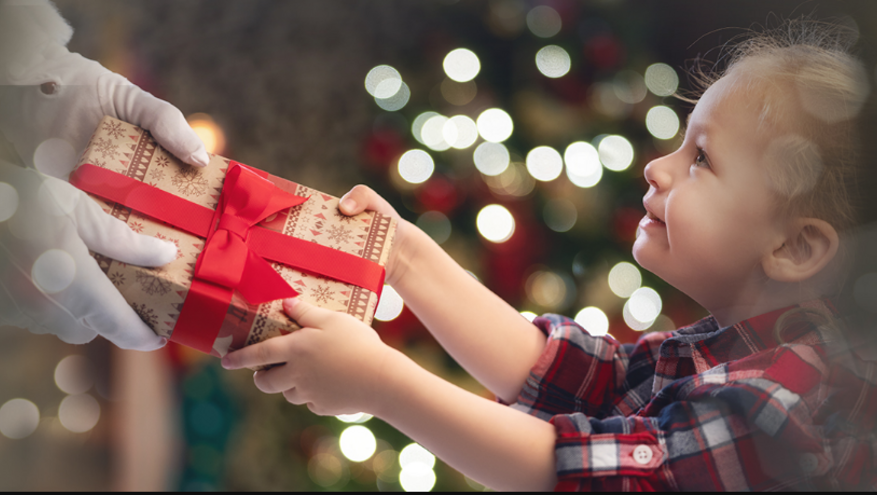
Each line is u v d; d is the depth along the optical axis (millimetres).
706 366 968
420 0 1610
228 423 1412
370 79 1497
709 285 985
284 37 1591
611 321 1414
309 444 1370
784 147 953
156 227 940
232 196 949
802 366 909
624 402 1021
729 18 1568
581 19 1459
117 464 1480
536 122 1392
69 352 1547
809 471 882
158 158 963
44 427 1480
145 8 1567
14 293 905
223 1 1591
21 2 958
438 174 1413
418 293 1031
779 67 979
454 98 1496
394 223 992
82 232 902
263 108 1535
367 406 919
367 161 1458
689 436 897
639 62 1479
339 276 958
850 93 963
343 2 1631
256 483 1364
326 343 911
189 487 1386
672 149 1416
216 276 917
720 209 965
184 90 1534
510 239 1400
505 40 1510
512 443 908
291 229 968
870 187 952
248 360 915
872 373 912
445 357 1354
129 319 917
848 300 955
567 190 1394
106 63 1526
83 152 956
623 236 1396
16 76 955
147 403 1537
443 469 1318
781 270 956
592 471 891
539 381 1016
